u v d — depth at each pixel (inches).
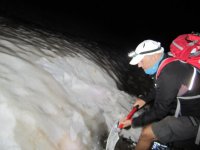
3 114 75.7
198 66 85.1
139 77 184.2
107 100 123.5
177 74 84.7
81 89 115.2
